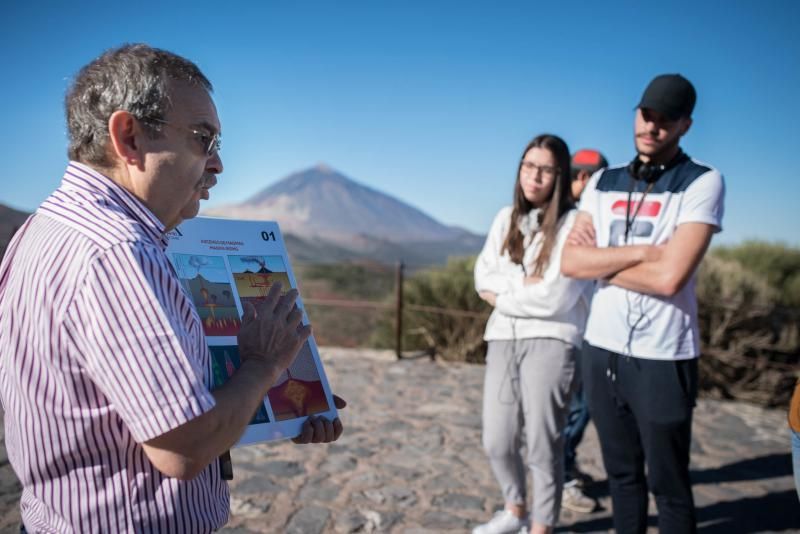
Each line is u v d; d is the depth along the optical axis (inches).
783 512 139.5
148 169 43.0
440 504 133.9
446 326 282.8
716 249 412.2
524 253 111.0
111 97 42.1
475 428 182.9
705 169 93.0
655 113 91.5
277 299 50.8
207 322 51.5
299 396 55.1
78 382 39.8
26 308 40.4
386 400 206.5
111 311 38.2
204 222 56.6
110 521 42.0
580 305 107.0
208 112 45.1
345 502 132.6
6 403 43.6
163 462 39.2
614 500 101.0
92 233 39.6
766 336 247.6
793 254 389.4
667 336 90.4
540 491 107.5
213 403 40.1
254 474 143.8
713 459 170.6
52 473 41.9
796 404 73.0
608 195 101.3
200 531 45.7
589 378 98.9
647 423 91.6
